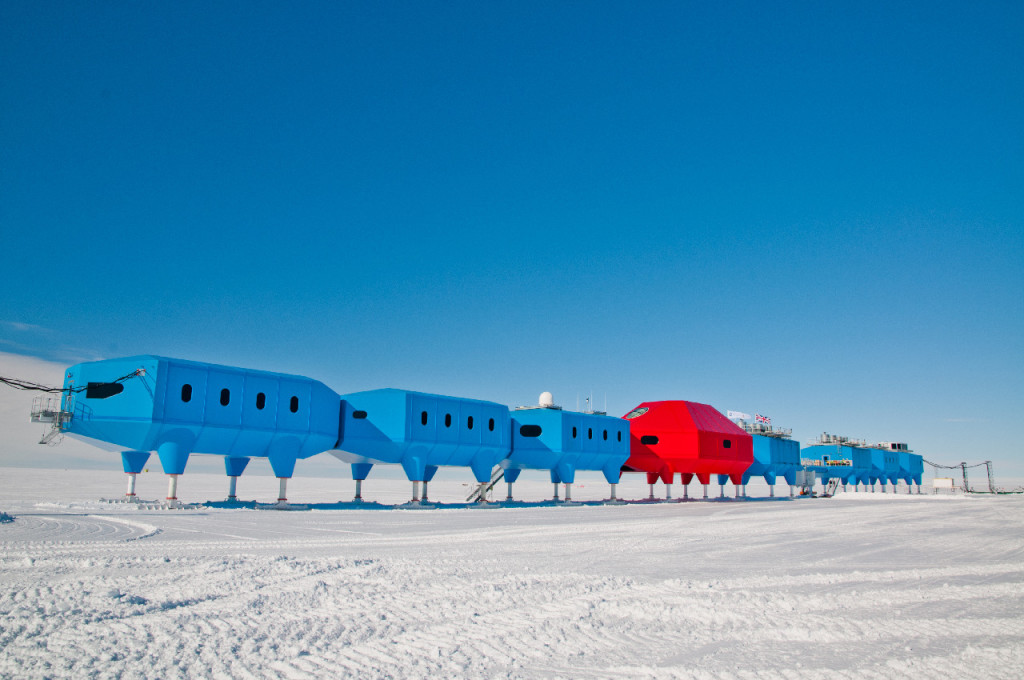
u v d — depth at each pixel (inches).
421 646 355.9
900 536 1071.6
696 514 1681.8
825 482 3809.1
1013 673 321.4
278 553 720.3
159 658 318.3
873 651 361.4
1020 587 563.8
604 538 987.9
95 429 1390.3
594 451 2257.6
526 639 376.2
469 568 629.9
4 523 979.3
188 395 1413.6
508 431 2047.2
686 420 2623.0
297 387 1589.6
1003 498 3218.5
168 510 1341.0
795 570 663.8
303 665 316.5
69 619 377.7
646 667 327.0
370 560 655.8
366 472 1841.8
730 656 349.7
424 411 1801.2
